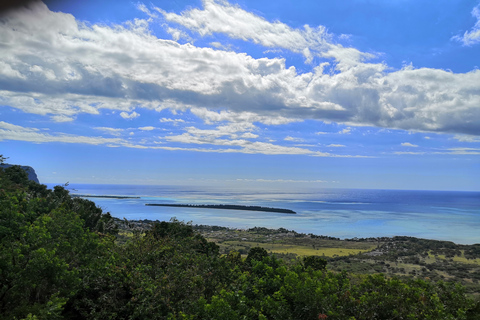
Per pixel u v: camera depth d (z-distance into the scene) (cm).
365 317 899
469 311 916
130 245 1647
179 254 1576
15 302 1095
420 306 898
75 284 1205
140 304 1173
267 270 1142
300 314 941
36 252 1141
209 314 949
